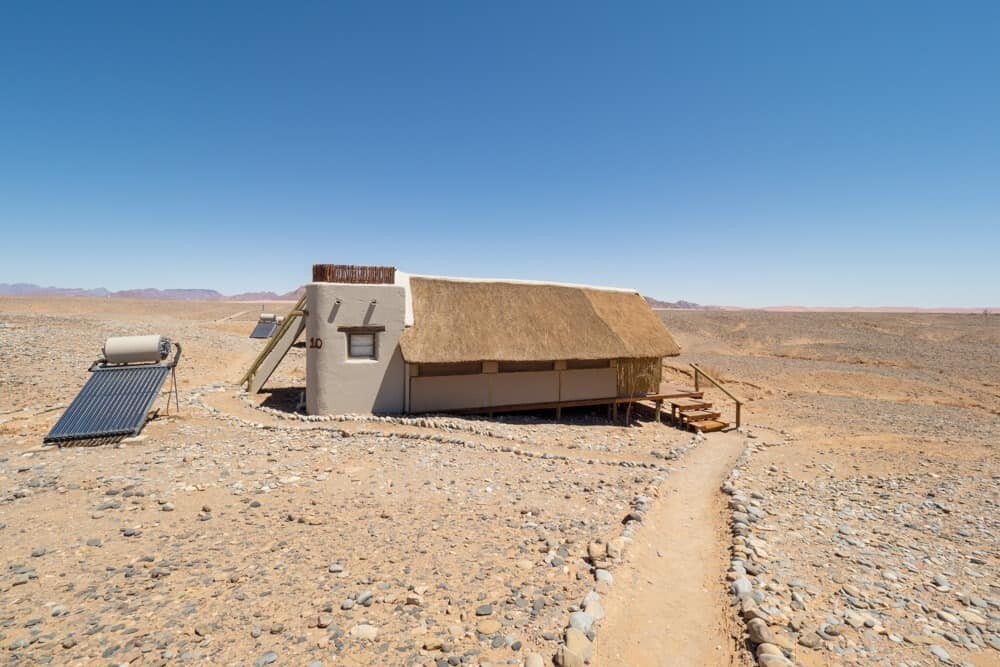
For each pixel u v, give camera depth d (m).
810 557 6.83
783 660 4.22
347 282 14.99
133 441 10.58
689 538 7.51
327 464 9.99
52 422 12.35
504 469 10.52
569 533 7.17
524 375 17.08
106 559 5.77
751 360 41.66
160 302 105.81
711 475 11.70
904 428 19.25
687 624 5.08
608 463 11.72
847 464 13.40
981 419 21.45
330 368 14.49
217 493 8.04
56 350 20.91
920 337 57.06
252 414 14.47
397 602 5.12
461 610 5.02
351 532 6.85
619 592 5.55
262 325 38.88
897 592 5.90
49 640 4.26
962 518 9.02
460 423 14.25
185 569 5.61
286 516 7.25
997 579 6.46
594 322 18.06
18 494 7.50
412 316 15.69
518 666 4.16
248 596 5.12
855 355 44.25
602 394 18.42
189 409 14.24
